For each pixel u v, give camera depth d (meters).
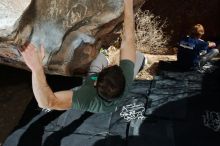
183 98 6.21
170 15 7.85
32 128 5.72
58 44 3.38
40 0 2.99
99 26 3.61
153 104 6.10
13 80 6.85
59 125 5.76
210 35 8.09
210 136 5.48
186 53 6.79
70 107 2.38
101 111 2.47
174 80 6.65
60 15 3.23
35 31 3.14
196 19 7.89
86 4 3.37
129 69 2.49
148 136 5.49
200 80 6.61
